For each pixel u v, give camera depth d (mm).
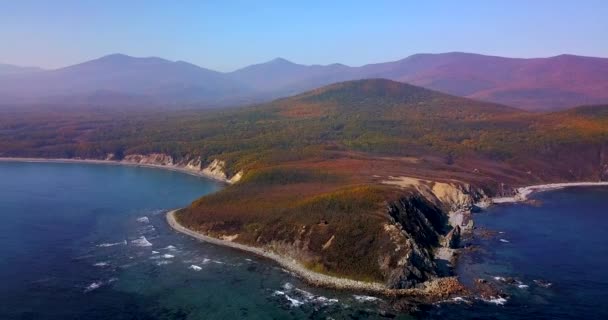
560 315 110625
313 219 156250
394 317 108812
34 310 110188
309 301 117125
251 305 114438
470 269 138375
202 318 107875
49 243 156000
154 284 125625
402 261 128750
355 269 132750
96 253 148000
